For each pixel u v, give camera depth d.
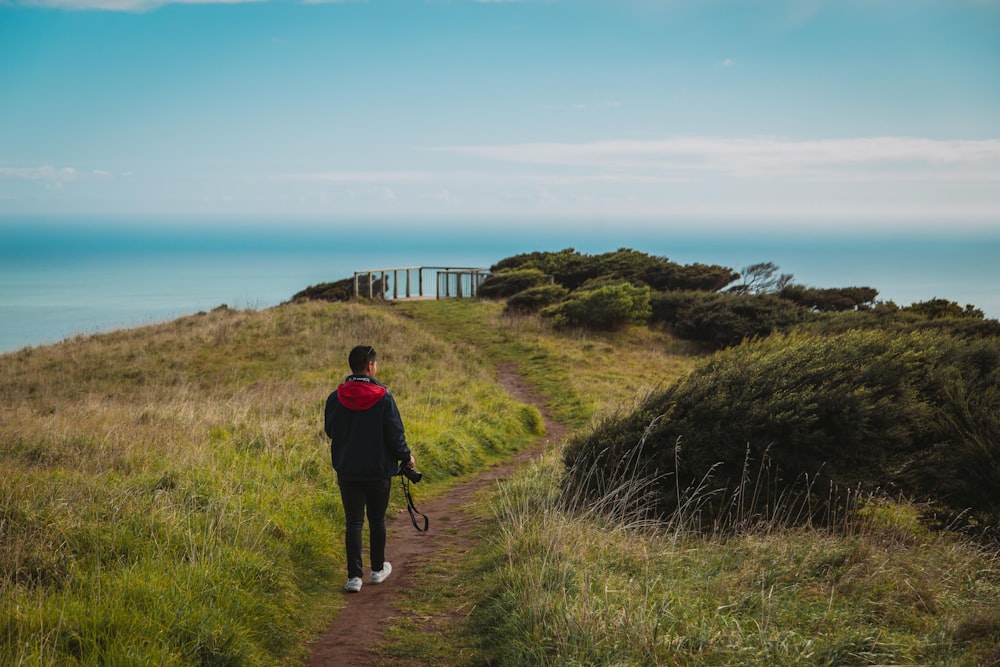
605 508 7.44
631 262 40.59
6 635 3.91
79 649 3.94
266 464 8.75
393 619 5.31
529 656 4.14
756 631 4.32
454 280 40.03
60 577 4.70
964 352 9.72
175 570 4.92
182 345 22.83
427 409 14.31
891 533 6.79
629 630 4.19
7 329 108.75
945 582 5.29
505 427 14.57
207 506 6.42
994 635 4.20
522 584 5.22
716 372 8.54
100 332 26.75
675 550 6.24
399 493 9.35
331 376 19.12
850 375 8.02
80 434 9.36
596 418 10.52
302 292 36.16
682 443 7.72
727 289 39.81
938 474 7.20
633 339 28.41
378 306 32.38
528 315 30.52
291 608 5.27
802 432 7.43
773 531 6.88
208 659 4.16
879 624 4.49
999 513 6.82
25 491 6.02
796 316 27.55
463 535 7.71
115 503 6.02
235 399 14.86
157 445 9.09
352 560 5.90
